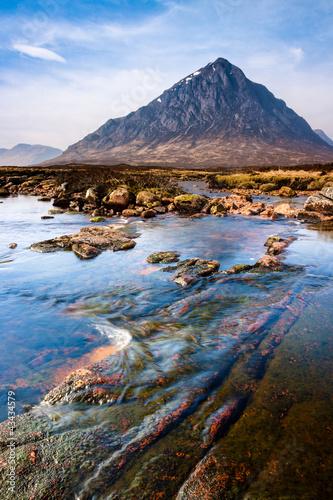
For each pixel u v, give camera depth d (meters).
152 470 1.93
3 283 5.98
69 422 2.36
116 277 6.34
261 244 9.27
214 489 1.79
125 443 2.14
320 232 10.88
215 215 15.66
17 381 2.98
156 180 23.55
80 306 4.93
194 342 3.68
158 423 2.33
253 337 3.77
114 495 1.76
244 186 31.97
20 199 23.19
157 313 4.65
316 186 28.84
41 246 8.78
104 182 21.98
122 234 10.17
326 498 1.72
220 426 2.29
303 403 2.55
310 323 4.12
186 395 2.66
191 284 5.85
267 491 1.77
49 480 1.85
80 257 7.89
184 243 9.45
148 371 3.04
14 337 3.91
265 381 2.87
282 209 16.28
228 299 5.11
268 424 2.31
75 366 3.27
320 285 5.64
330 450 2.06
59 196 21.00
